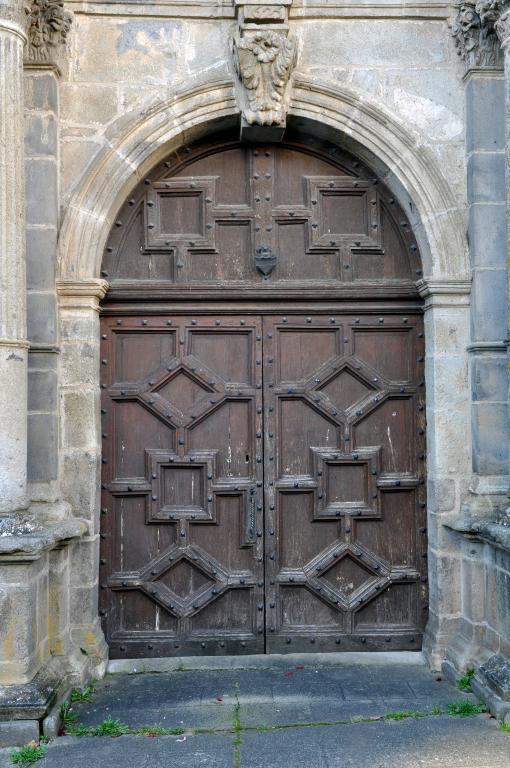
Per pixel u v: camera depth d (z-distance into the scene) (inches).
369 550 210.8
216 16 200.7
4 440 169.2
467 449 201.0
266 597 208.1
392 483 210.1
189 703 178.5
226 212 209.8
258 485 208.7
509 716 163.9
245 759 151.2
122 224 208.4
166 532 208.5
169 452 208.5
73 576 193.2
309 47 203.8
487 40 197.2
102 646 197.5
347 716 170.6
